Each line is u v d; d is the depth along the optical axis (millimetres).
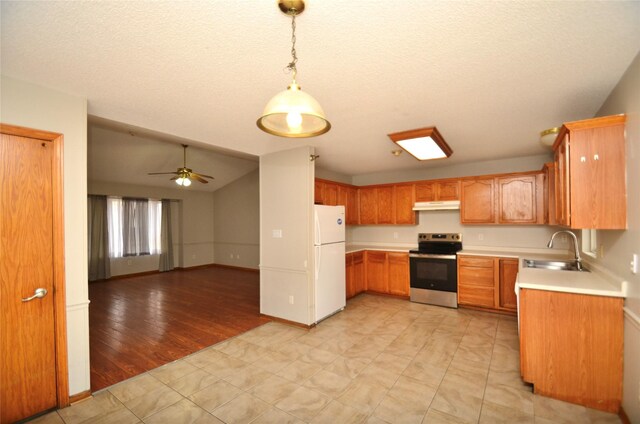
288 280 3951
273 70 1874
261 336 3531
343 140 3518
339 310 4426
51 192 2182
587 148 2111
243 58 1732
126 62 1780
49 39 1544
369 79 1999
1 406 1976
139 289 6000
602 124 2057
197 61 1766
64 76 1960
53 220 2184
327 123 1431
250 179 8070
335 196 5148
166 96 2264
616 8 1311
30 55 1702
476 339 3383
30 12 1324
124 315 4348
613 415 2055
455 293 4566
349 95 2254
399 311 4422
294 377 2598
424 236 5414
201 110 2543
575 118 2771
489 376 2582
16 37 1521
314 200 4125
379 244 5902
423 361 2867
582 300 2180
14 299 2037
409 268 4984
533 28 1461
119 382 2543
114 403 2258
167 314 4387
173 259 8227
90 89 2152
